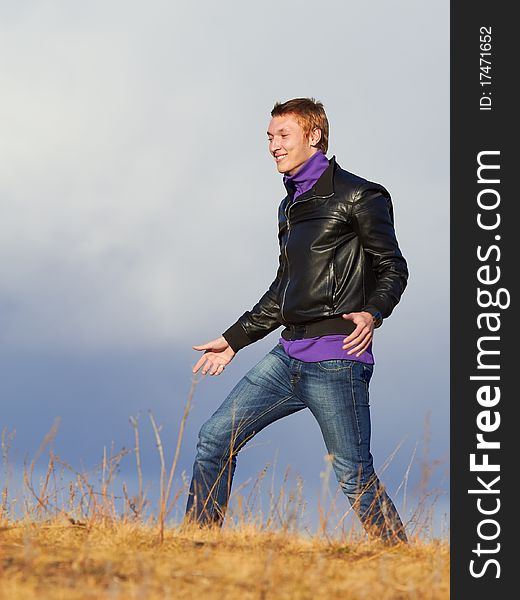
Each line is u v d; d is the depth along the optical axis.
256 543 7.49
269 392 9.26
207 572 6.39
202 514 8.79
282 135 9.41
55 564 6.42
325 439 8.87
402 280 8.95
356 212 8.93
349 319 8.62
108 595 5.65
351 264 8.98
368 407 8.94
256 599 5.82
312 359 8.88
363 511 8.42
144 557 6.75
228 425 9.20
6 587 5.73
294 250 9.12
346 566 6.90
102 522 7.87
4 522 7.89
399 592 6.23
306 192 9.19
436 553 7.48
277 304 9.76
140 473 7.84
